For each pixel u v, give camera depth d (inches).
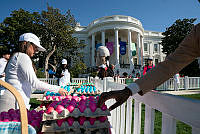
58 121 46.6
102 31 1021.8
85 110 48.0
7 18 709.9
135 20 1098.1
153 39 1357.0
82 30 1214.3
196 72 711.1
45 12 674.8
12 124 38.3
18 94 35.9
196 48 29.0
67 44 745.6
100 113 47.6
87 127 47.4
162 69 30.8
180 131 125.3
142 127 128.7
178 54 30.0
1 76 169.0
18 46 73.3
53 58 821.2
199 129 23.2
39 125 48.9
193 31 28.9
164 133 34.6
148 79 31.7
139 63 1088.8
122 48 1020.5
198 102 22.4
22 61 64.9
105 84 147.4
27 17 723.4
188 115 24.7
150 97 41.4
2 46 687.1
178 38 917.8
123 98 34.3
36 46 78.5
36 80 67.4
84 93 141.1
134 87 32.8
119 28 1000.9
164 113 34.6
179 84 465.7
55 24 670.5
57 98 103.3
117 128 87.2
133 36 1230.3
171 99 30.2
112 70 243.1
